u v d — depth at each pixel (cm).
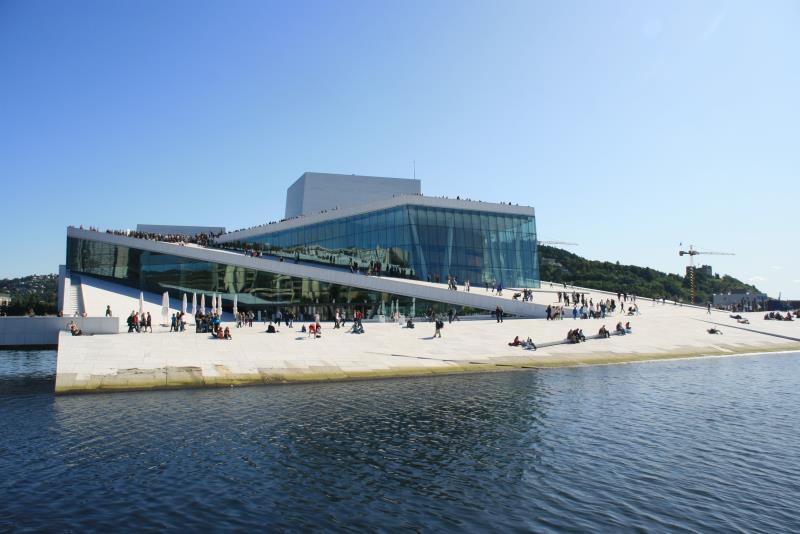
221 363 3391
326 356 3753
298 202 9756
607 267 16638
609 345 4691
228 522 1412
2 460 1834
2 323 4672
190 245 7375
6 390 2994
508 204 7269
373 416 2462
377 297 6016
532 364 4050
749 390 3102
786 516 1487
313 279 6291
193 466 1797
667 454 1969
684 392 3042
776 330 5762
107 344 3531
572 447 2045
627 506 1542
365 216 7150
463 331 4769
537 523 1436
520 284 7194
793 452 1998
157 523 1397
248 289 6606
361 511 1493
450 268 6725
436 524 1424
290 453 1941
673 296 14650
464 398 2867
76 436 2103
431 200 6781
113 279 7394
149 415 2433
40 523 1388
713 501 1578
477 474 1769
